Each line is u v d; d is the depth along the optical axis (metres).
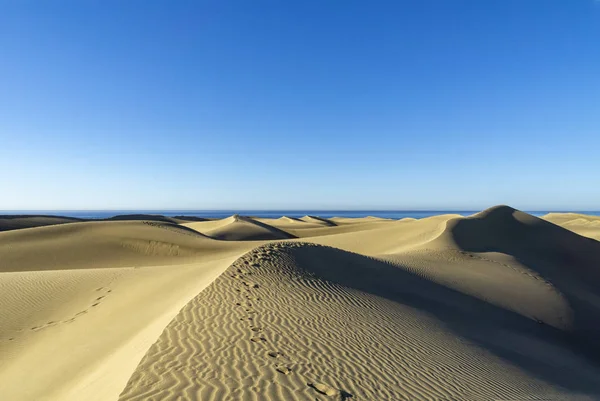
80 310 15.27
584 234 52.25
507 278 22.89
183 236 39.16
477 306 17.58
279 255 15.91
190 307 9.94
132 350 8.47
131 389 5.86
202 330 8.43
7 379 10.05
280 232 64.25
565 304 20.48
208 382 6.20
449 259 25.75
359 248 38.22
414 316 12.67
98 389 6.77
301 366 7.22
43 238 35.16
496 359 10.72
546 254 32.12
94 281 18.70
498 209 39.56
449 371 8.52
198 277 16.28
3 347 12.41
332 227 81.19
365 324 10.44
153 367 6.61
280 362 7.26
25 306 15.52
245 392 6.02
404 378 7.56
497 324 16.06
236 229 57.34
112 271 20.72
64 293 17.08
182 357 7.05
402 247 34.16
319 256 17.48
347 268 17.11
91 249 33.50
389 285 16.64
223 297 10.88
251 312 9.86
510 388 8.46
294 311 10.40
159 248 34.53
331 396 6.27
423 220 51.16
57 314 15.07
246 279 12.73
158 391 5.82
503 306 18.66
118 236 36.59
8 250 31.47
